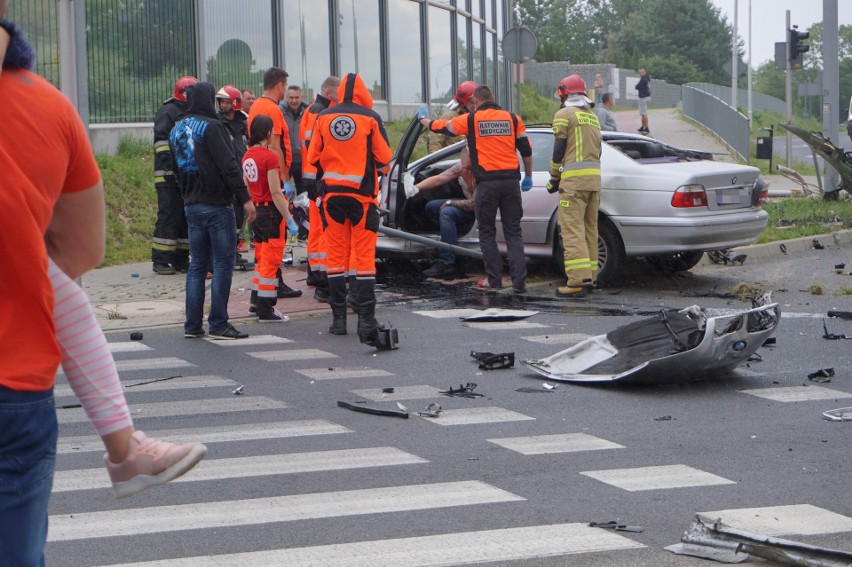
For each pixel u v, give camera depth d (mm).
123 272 13281
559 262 12219
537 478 5387
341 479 5395
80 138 2434
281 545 4449
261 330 9859
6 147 2268
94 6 16922
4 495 2340
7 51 2299
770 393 7254
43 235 2398
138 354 8758
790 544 4160
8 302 2312
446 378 7805
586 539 4492
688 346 7359
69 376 2604
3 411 2297
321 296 11234
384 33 25438
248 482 5352
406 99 26688
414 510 4895
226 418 6684
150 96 18031
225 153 9039
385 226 12664
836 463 5648
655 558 4281
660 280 12547
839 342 8914
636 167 11789
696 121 44188
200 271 9430
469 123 11609
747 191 11914
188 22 18750
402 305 11102
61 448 6047
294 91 14297
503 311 10422
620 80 72500
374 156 9031
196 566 4207
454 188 13055
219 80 19609
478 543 4453
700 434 6238
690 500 5031
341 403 6969
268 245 10148
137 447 2674
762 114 61344
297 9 21953
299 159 14414
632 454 5824
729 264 13789
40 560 2523
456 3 29609
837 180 19391
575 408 6891
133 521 4777
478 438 6176
